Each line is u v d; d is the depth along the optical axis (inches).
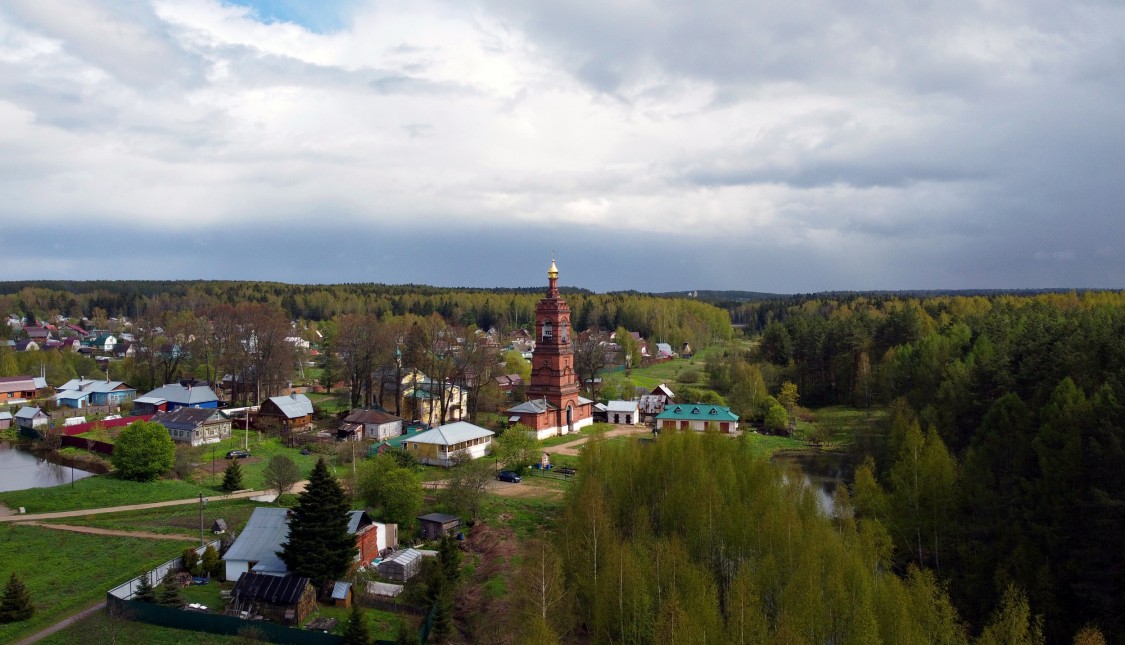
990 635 1830.7
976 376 3496.6
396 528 2783.0
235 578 2394.2
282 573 2273.6
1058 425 2431.1
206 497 3336.6
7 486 3550.7
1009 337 4205.2
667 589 1972.2
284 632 2037.4
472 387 5393.7
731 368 6589.6
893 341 6176.2
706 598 1817.2
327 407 5693.9
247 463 3956.7
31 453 4281.5
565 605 2059.5
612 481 2785.4
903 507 2714.1
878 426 4131.4
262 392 5871.1
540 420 4884.4
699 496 2346.2
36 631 2080.5
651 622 1860.2
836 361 6407.5
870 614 1729.8
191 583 2397.9
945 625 1865.2
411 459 3843.5
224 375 6215.6
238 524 2918.3
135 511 3117.6
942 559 2600.9
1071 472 2257.6
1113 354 3043.8
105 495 3294.8
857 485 2847.0
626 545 2070.6
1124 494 2102.6
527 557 2427.4
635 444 3038.9
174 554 2625.5
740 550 2239.2
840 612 1834.4
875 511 2746.1
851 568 1895.9
